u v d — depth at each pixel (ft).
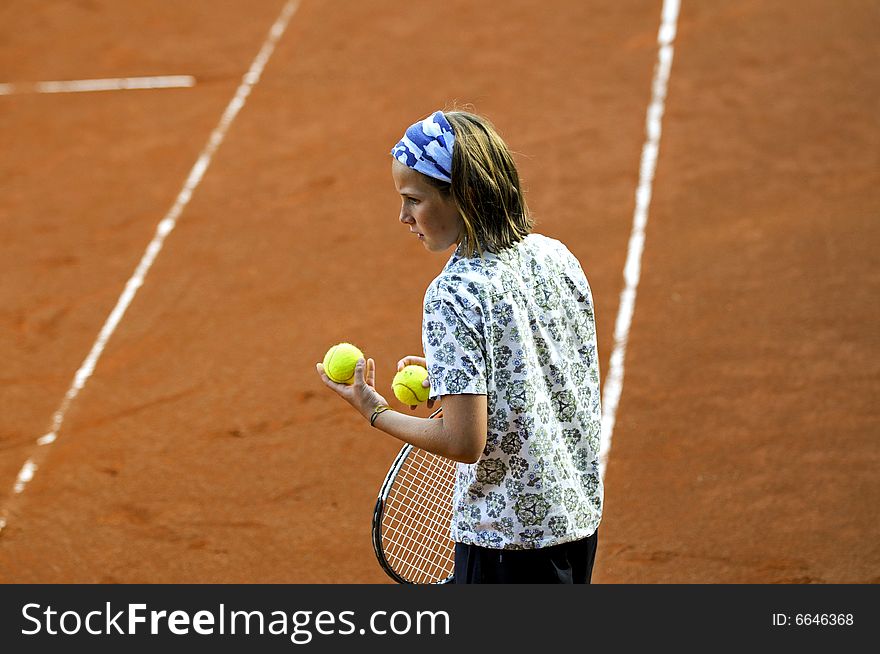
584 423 31.07
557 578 31.01
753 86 107.45
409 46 124.77
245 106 114.01
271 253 84.99
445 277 28.22
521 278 29.07
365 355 70.44
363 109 111.14
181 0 142.92
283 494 57.47
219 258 84.64
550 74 114.62
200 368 69.92
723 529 52.75
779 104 103.30
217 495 57.67
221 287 80.28
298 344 72.18
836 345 67.56
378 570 51.55
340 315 75.56
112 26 136.67
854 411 61.11
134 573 52.16
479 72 116.88
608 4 129.59
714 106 104.42
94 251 86.63
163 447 61.98
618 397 63.87
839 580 48.88
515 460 29.30
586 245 82.84
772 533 52.21
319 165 100.07
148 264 84.28
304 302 77.51
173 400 66.59
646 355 67.97
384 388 66.95
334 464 59.67
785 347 67.72
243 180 98.22
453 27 128.26
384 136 104.83
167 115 112.98
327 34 129.80
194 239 87.97
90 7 142.41
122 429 63.87
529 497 29.63
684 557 51.03
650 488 55.98
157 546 54.08
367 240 86.07
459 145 27.89
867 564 49.75
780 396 62.90
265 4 139.85
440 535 38.06
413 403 32.63
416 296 77.51
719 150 96.17
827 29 117.19
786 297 73.41
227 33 132.36
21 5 144.15
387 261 82.64
